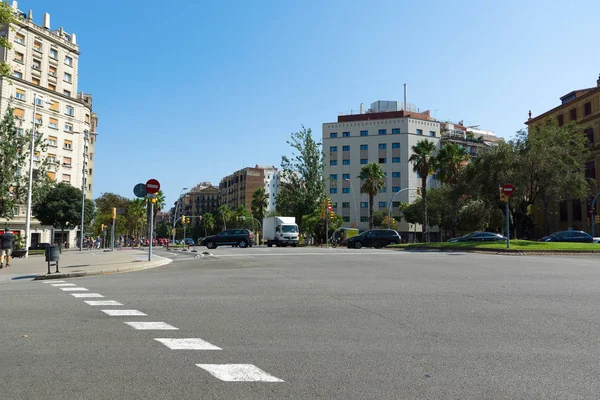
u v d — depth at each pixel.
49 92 62.53
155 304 8.41
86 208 58.50
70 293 9.96
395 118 88.38
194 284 11.32
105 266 16.58
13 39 58.47
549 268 14.93
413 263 17.08
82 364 4.84
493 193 37.00
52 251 14.24
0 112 56.22
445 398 3.88
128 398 3.91
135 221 85.38
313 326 6.55
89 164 85.62
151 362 4.90
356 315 7.30
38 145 35.28
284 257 20.98
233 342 5.70
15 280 13.56
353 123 90.94
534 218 56.50
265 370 4.62
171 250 36.41
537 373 4.50
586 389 4.07
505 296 9.09
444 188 64.44
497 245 27.09
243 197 131.38
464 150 49.50
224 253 25.69
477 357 5.04
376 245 38.53
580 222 50.16
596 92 48.28
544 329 6.32
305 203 54.28
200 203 157.12
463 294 9.36
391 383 4.24
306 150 54.84
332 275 13.12
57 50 64.75
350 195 89.62
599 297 8.93
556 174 34.78
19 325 6.69
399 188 87.12
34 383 4.27
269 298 8.99
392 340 5.77
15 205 32.81
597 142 47.97
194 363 4.86
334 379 4.35
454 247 29.11
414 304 8.24
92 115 87.00
